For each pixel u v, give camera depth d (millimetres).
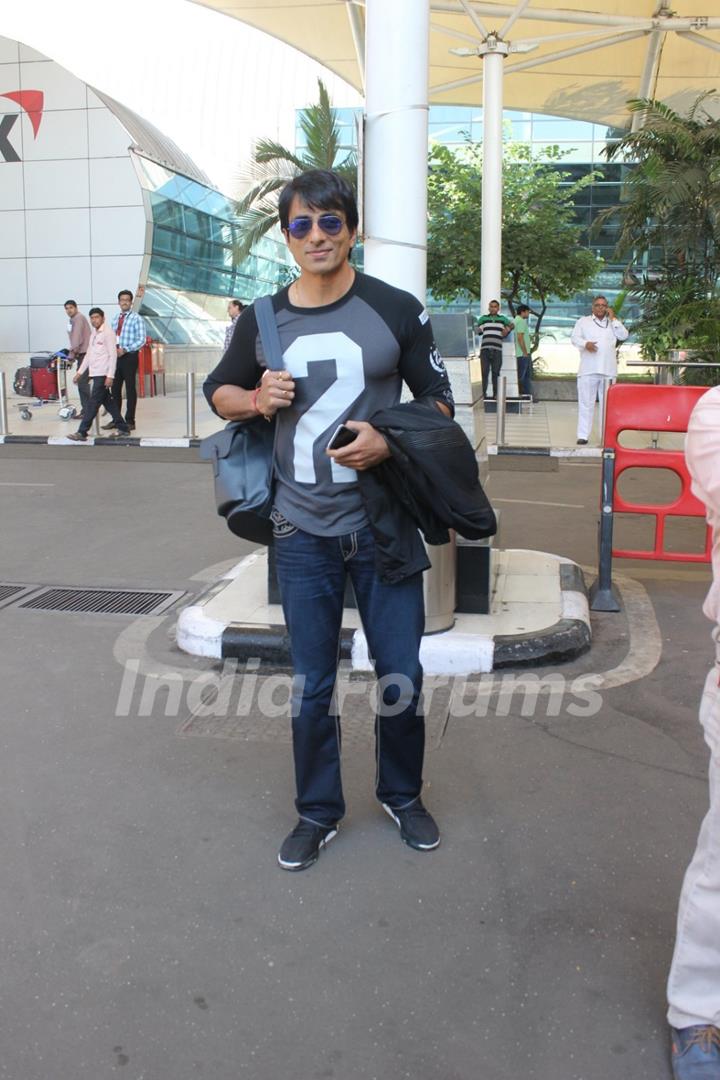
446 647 4766
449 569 4945
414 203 4637
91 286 24484
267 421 3145
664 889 3043
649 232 15984
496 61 17531
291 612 3162
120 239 24188
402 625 3166
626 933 2832
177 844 3301
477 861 3195
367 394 2971
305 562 3105
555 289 27703
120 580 6551
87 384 14719
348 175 22312
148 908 2953
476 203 27188
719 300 15047
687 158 15242
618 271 33406
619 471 5746
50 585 6438
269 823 3436
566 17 17531
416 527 3082
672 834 3354
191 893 3029
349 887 3057
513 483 10648
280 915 2918
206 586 6387
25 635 5441
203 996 2574
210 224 28516
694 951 2268
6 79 23812
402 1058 2361
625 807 3535
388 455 2912
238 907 2959
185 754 3973
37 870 3150
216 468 3123
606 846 3281
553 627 5008
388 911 2936
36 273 24609
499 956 2732
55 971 2672
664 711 4348
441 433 2875
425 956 2732
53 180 24125
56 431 14984
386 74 4527
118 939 2809
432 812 3498
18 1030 2451
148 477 10898
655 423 5629
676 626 5504
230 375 3096
